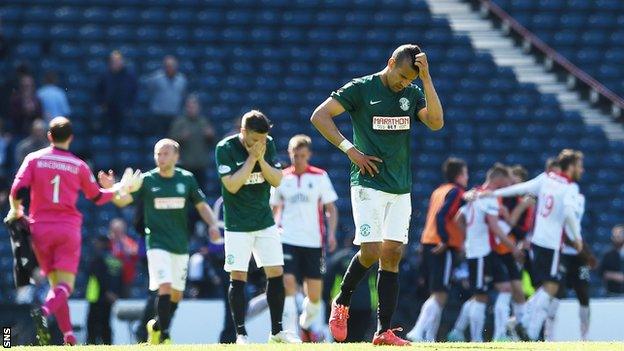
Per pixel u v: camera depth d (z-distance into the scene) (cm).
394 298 3306
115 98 8431
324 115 3225
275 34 9725
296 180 4772
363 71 9450
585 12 10325
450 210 5272
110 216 7700
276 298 3975
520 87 9381
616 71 9888
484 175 8606
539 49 9812
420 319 5284
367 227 3219
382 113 3219
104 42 9475
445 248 5300
